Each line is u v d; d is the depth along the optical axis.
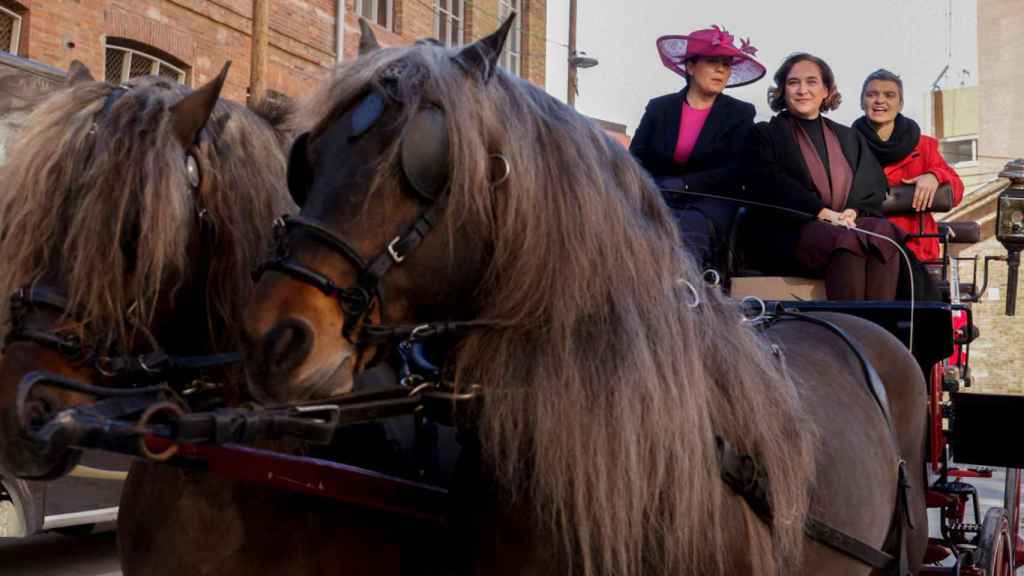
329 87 2.28
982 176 27.12
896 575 3.28
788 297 4.56
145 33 11.24
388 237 2.12
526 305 2.25
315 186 2.18
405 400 2.30
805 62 4.81
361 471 2.67
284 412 2.09
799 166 4.68
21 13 9.92
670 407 2.30
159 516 2.78
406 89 2.17
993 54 27.14
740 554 2.41
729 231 4.70
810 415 2.88
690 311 2.48
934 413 4.24
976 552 4.07
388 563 2.79
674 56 5.01
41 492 5.55
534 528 2.31
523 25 18.39
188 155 2.55
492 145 2.24
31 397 2.23
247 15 12.78
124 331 2.36
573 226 2.29
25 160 2.40
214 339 2.66
